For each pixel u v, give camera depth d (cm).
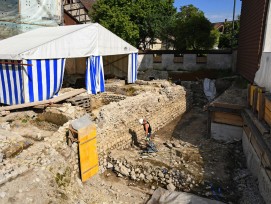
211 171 920
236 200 796
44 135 914
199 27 2330
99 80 1595
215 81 1939
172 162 979
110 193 830
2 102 1275
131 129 1182
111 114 1077
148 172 933
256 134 799
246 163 982
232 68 2177
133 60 1920
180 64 2362
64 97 1285
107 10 2430
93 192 795
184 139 1256
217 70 2202
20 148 781
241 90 1438
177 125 1497
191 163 974
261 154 792
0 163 678
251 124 889
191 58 2322
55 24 1953
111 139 1043
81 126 831
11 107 1086
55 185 688
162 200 794
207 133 1226
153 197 815
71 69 2014
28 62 1170
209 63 2283
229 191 830
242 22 1822
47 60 1260
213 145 1137
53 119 1061
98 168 930
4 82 1238
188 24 2330
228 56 2217
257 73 1105
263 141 746
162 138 1290
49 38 1337
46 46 1245
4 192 589
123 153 1050
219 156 1032
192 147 1135
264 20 1203
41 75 1239
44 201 623
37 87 1229
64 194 683
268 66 934
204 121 1548
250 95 1063
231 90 1457
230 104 1126
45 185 661
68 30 1480
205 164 969
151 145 1093
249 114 988
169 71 2292
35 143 816
